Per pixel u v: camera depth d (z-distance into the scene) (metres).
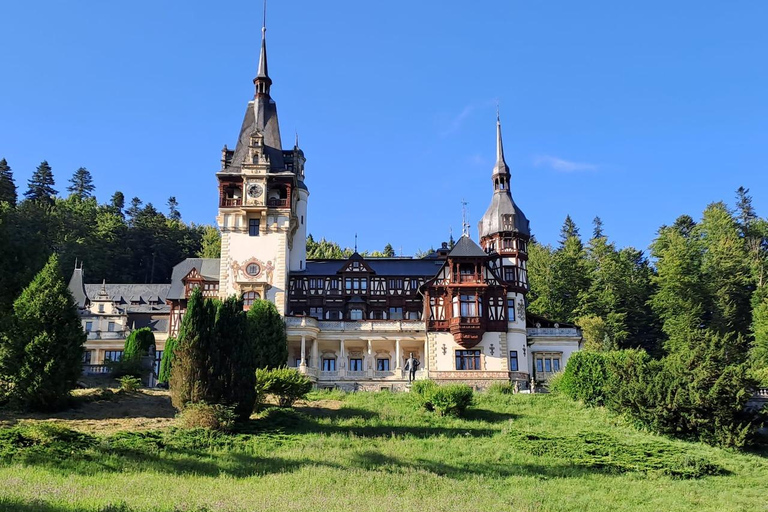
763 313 68.62
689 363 38.50
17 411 32.44
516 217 67.62
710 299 76.88
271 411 36.97
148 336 51.69
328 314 67.81
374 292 68.88
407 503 21.62
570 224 109.62
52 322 33.91
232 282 62.03
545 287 86.19
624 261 89.44
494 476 27.73
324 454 28.73
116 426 31.00
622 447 33.09
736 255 79.25
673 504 24.86
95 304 76.06
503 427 37.81
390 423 37.53
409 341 63.19
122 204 123.44
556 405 44.88
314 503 20.62
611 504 24.34
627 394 39.34
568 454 31.92
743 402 36.56
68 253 91.81
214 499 20.06
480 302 60.69
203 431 30.38
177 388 32.84
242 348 34.34
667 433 37.56
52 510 17.45
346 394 46.34
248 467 25.59
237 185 64.50
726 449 35.47
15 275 41.00
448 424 38.28
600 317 79.44
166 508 18.47
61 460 23.80
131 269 103.00
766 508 24.89
